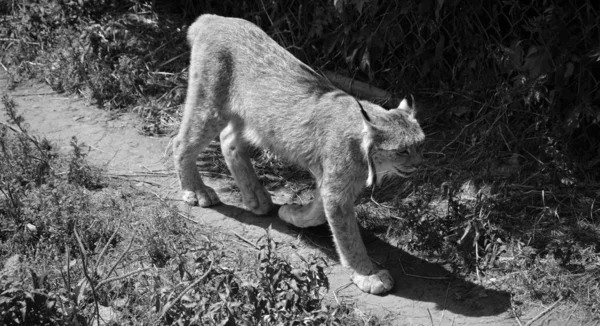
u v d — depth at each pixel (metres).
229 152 3.25
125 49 4.02
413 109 2.95
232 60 3.13
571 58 3.23
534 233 3.06
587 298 2.84
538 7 3.35
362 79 3.77
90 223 3.08
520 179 3.28
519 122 3.41
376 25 3.61
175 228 3.12
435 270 3.04
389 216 3.26
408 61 3.61
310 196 3.39
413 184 3.35
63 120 3.74
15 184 3.25
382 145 2.84
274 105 3.06
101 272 2.83
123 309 2.72
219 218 3.25
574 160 3.27
